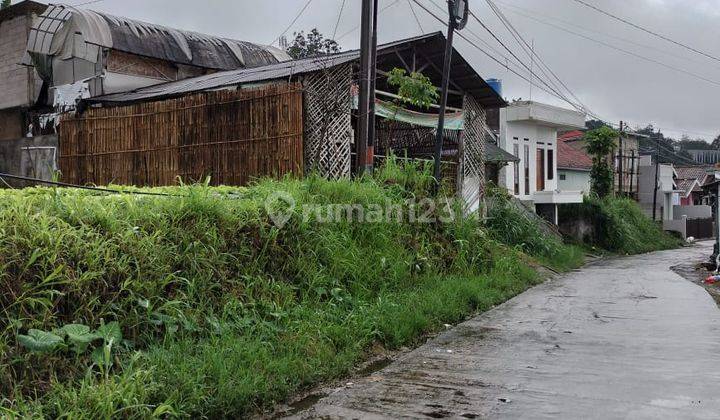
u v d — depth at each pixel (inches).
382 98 546.3
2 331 159.2
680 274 579.2
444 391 197.0
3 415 134.7
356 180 374.0
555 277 558.3
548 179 1083.9
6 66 697.6
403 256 354.6
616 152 1352.1
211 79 507.5
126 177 478.3
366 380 211.5
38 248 175.0
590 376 209.9
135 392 154.7
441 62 529.3
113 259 193.5
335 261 293.9
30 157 607.8
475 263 439.2
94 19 575.8
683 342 259.8
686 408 174.4
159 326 198.8
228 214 255.4
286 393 190.4
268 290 249.3
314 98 394.0
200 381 172.4
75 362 166.7
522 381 206.1
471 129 601.9
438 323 301.0
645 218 1248.8
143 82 621.6
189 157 439.2
